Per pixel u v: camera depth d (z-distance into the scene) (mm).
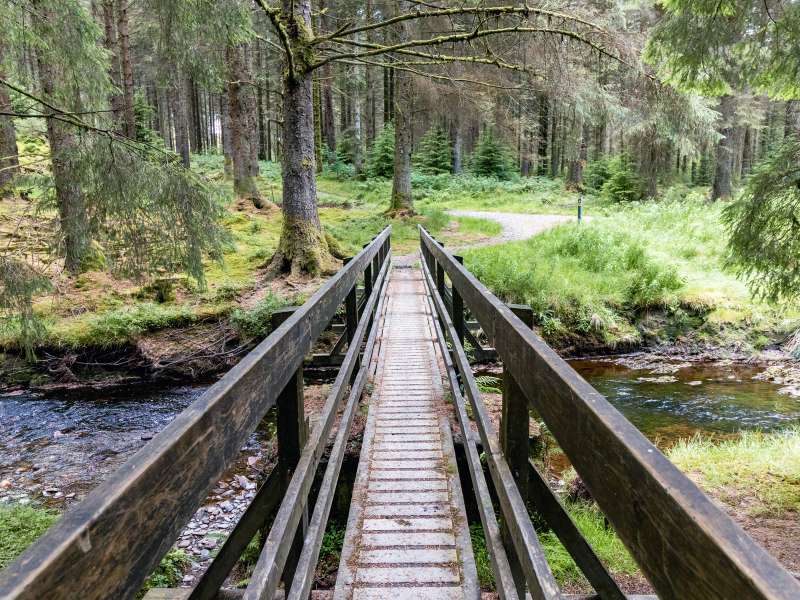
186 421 1005
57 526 659
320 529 2141
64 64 6680
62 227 5359
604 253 12727
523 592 2084
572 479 5066
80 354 9211
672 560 709
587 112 13695
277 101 35094
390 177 31125
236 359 9508
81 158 5016
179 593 2721
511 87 11242
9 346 9047
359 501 3248
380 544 2818
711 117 14102
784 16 4816
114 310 9969
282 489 2160
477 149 32812
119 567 747
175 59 6219
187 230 5402
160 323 9758
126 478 782
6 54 6461
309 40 10148
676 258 13195
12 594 531
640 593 3328
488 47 9391
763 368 9344
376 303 6602
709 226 15047
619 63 9711
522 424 2023
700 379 8945
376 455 3850
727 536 604
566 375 1242
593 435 1023
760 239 5176
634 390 8492
